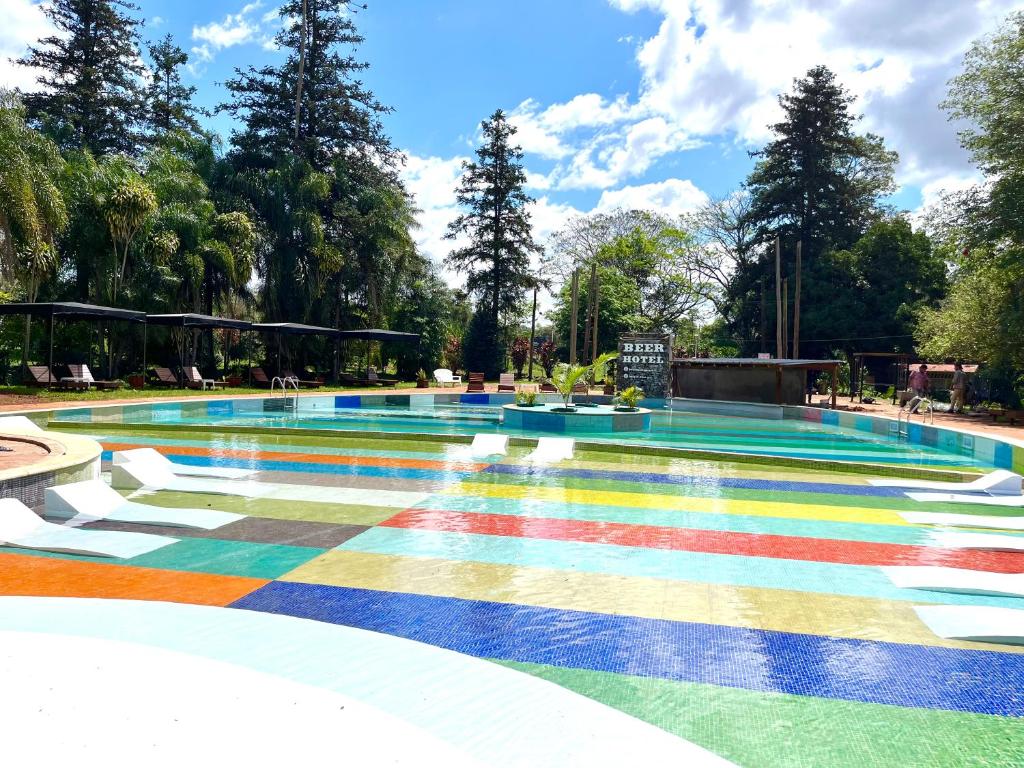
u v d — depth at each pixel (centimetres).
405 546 574
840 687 339
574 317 2988
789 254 4444
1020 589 478
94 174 2402
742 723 303
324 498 760
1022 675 354
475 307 4359
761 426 1953
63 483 668
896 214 4772
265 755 233
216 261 2656
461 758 240
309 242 3111
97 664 309
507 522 668
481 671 331
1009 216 2111
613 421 1628
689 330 5322
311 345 3262
